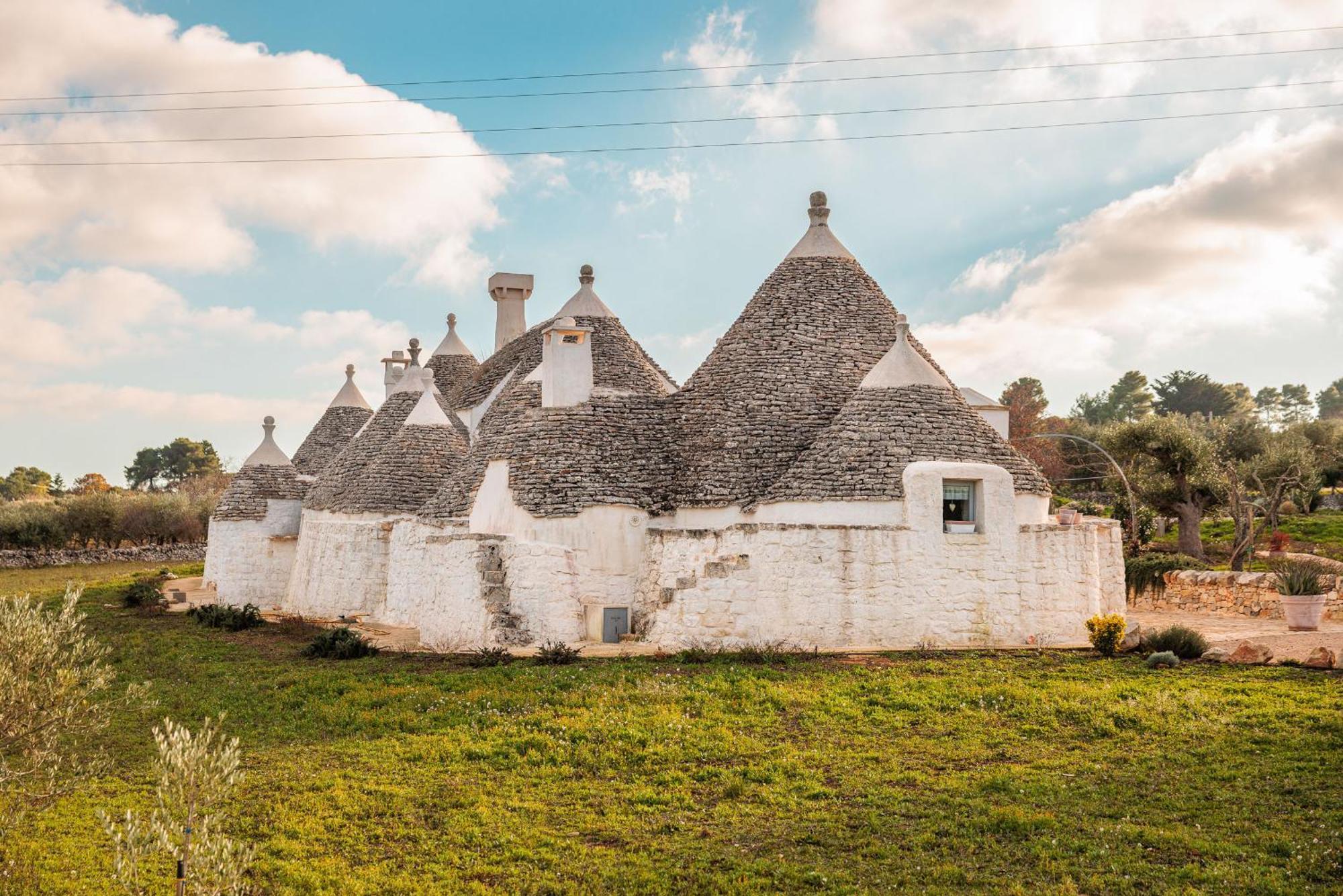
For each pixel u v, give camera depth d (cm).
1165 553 3469
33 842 1116
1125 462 4362
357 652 2120
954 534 2011
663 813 1184
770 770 1289
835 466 2116
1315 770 1208
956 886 977
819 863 1038
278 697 1759
